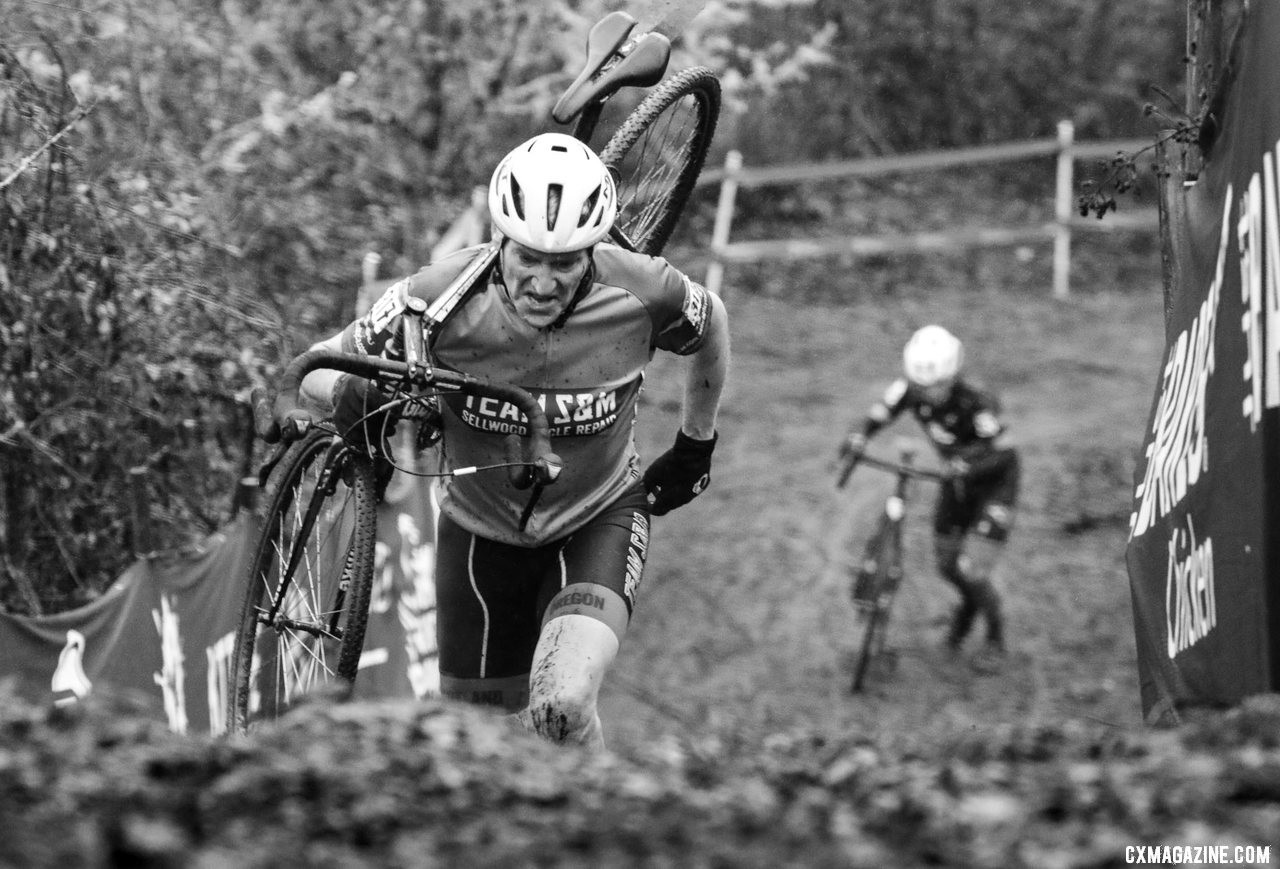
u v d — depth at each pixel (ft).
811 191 168.45
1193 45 39.22
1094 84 179.63
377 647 52.60
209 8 94.68
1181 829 19.65
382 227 92.94
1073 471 103.65
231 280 72.64
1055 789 20.74
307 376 40.22
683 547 91.61
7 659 45.27
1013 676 75.92
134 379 61.87
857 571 88.89
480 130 106.63
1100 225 156.35
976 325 143.23
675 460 43.91
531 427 36.60
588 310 38.40
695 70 47.67
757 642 79.87
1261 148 30.35
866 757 23.71
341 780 20.25
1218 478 31.60
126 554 62.69
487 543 41.55
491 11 105.70
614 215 37.70
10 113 60.90
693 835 18.98
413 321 37.14
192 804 19.08
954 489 79.10
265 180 86.02
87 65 76.07
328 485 39.96
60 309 59.88
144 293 62.18
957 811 20.22
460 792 20.72
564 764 22.82
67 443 60.85
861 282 155.53
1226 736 23.73
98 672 47.88
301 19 103.81
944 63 179.63
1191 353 35.32
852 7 176.55
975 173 180.34
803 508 97.50
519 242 36.50
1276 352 28.78
